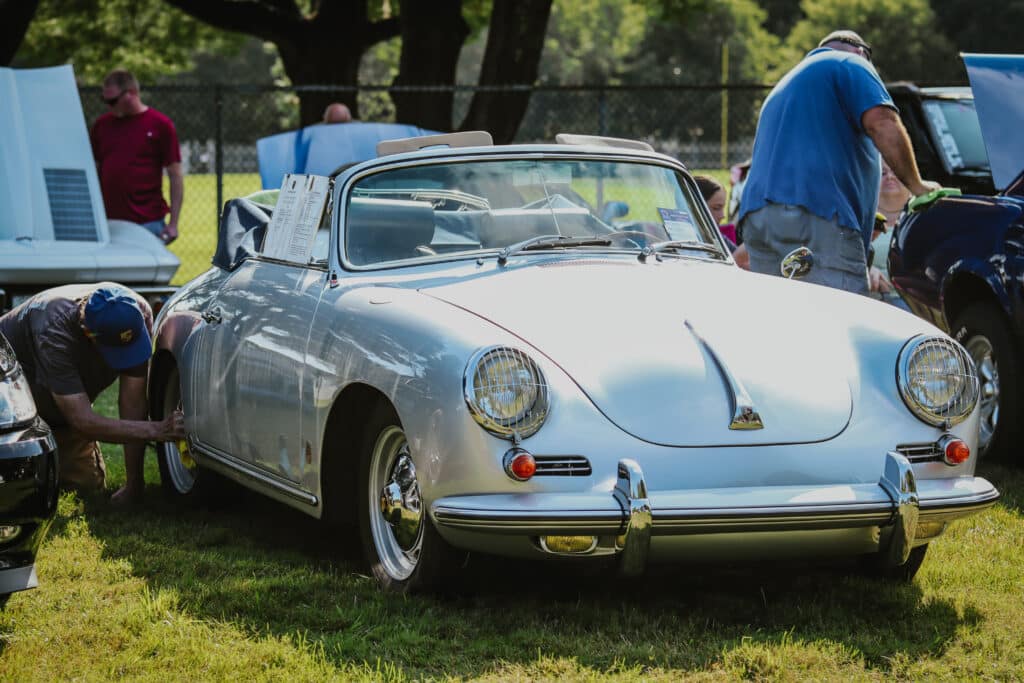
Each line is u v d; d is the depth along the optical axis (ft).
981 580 16.17
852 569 16.57
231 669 12.86
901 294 26.00
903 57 188.44
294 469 17.03
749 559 13.89
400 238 17.44
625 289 15.96
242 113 166.09
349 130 40.63
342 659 13.21
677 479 13.53
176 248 70.33
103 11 97.86
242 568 16.89
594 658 13.19
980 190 31.99
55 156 31.01
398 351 14.66
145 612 14.53
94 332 19.53
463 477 13.50
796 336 15.23
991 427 23.52
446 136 19.99
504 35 52.70
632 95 156.97
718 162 144.15
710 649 13.39
